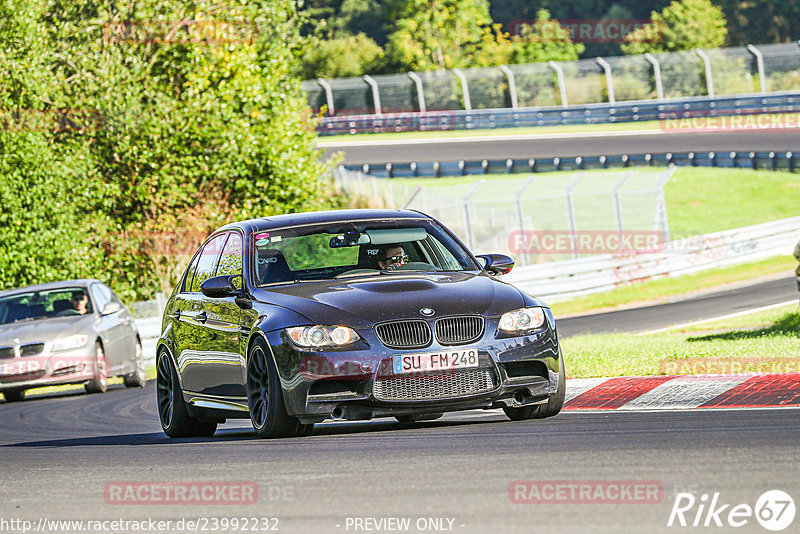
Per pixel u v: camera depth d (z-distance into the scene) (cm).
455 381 2805
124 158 9912
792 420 2533
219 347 3155
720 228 16700
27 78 9138
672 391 3247
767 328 5450
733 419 2648
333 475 2128
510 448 2325
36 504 2077
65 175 9081
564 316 9512
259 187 10575
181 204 10156
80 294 6406
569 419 2919
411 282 2978
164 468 2433
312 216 3356
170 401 3525
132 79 9981
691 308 8656
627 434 2455
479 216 11250
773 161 18400
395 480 2014
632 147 19788
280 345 2838
